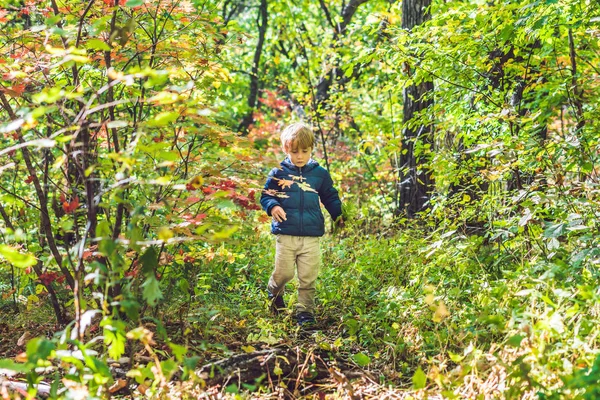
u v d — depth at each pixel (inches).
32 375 97.7
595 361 92.5
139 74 87.2
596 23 198.8
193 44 149.5
